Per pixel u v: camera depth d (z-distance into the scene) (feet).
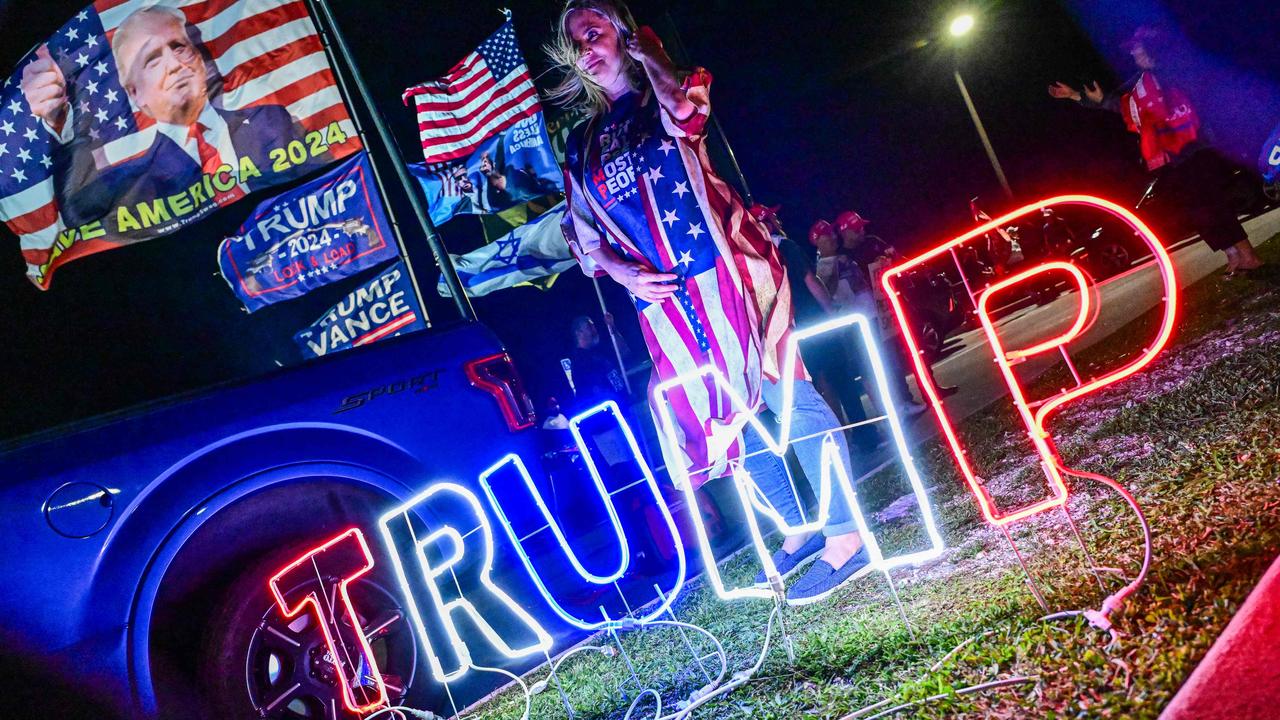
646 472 11.84
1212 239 22.02
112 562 11.30
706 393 13.25
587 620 16.75
